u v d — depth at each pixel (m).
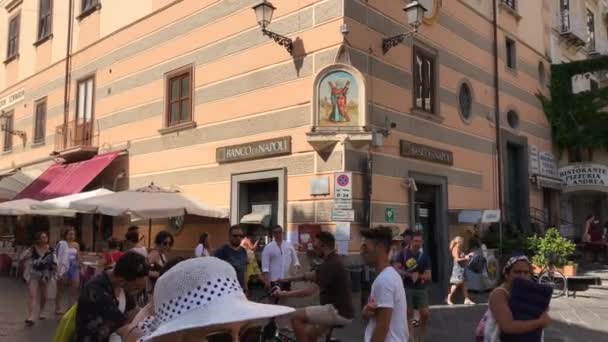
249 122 12.67
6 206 15.27
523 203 17.80
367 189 11.18
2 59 24.30
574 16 22.41
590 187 19.83
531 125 18.81
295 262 10.04
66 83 19.17
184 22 14.68
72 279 10.80
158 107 15.18
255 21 12.81
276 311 1.69
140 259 3.74
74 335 3.66
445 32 14.42
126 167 16.06
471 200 14.84
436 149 13.44
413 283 8.14
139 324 2.56
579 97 20.06
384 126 11.80
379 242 4.37
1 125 23.48
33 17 22.14
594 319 10.45
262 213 12.55
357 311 10.38
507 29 17.62
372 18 11.86
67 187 16.39
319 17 11.55
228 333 1.85
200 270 1.72
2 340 8.23
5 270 18.84
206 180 13.56
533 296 3.91
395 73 12.39
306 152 11.45
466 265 12.52
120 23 16.92
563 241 14.48
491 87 16.38
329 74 11.26
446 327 9.64
